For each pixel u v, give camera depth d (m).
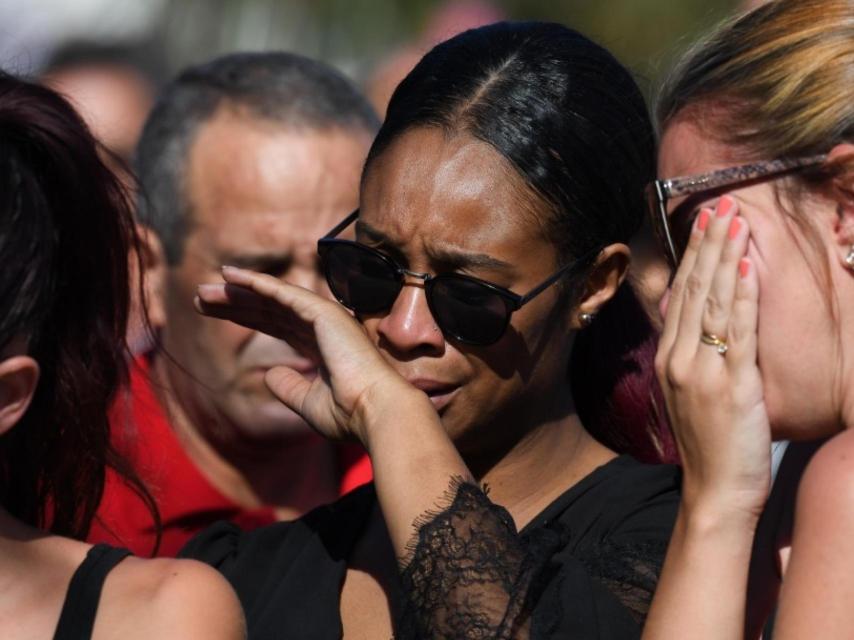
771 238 8.42
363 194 9.34
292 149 12.99
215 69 13.69
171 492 12.85
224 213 12.95
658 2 20.16
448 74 9.23
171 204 13.20
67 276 8.10
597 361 10.08
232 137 13.04
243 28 22.73
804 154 8.36
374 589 9.47
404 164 9.09
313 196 12.93
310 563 9.65
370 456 8.98
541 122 9.02
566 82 9.17
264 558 9.92
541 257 9.08
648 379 10.12
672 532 8.88
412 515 8.64
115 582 7.90
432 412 9.00
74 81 21.09
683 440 8.59
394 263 9.13
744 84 8.59
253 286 9.45
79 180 8.07
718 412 8.41
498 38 9.39
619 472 9.59
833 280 8.30
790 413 8.47
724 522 8.36
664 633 8.26
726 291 8.43
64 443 8.46
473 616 8.35
